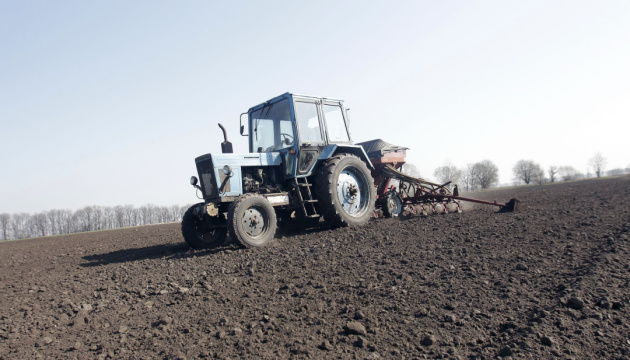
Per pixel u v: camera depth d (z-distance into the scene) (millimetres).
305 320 3303
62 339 3395
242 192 7219
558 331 2723
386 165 9570
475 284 3727
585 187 20438
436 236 5930
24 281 6094
